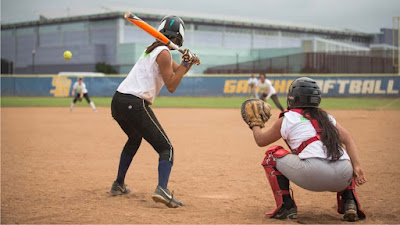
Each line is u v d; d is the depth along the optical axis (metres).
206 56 53.97
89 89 40.66
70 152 9.95
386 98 34.06
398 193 5.86
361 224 4.48
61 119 19.02
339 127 4.59
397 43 36.75
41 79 42.19
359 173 4.45
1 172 7.60
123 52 52.97
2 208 5.23
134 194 5.98
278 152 4.62
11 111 24.05
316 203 5.47
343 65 41.88
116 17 53.94
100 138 12.53
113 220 4.68
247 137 12.65
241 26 63.00
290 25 67.25
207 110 24.17
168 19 5.43
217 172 7.54
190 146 10.80
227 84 39.28
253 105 4.82
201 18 59.34
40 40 59.16
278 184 4.66
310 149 4.40
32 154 9.66
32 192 6.10
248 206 5.32
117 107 5.28
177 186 6.48
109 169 7.91
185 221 4.62
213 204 5.42
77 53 55.03
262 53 60.50
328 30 69.31
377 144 10.66
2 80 43.19
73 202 5.52
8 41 60.28
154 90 5.28
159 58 5.14
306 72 43.41
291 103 4.70
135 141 5.75
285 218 4.66
